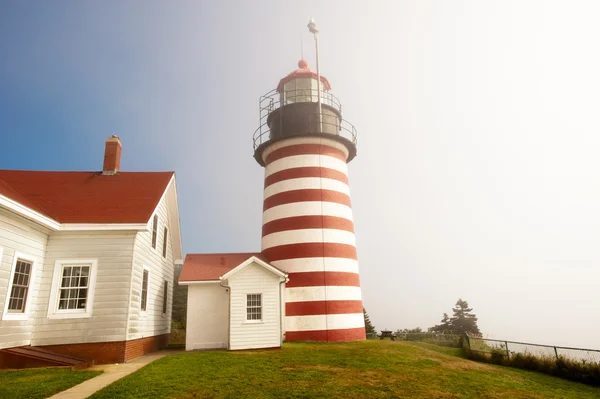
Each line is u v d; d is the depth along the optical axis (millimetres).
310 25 26625
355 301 22516
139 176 20016
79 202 17016
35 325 14375
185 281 19375
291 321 21359
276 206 23531
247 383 10977
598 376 14297
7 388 9812
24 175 19078
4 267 12875
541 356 16984
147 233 17703
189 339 19078
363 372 13016
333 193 23594
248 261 18562
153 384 10492
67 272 15172
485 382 13000
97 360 14492
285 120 25125
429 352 18328
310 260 22062
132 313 15578
